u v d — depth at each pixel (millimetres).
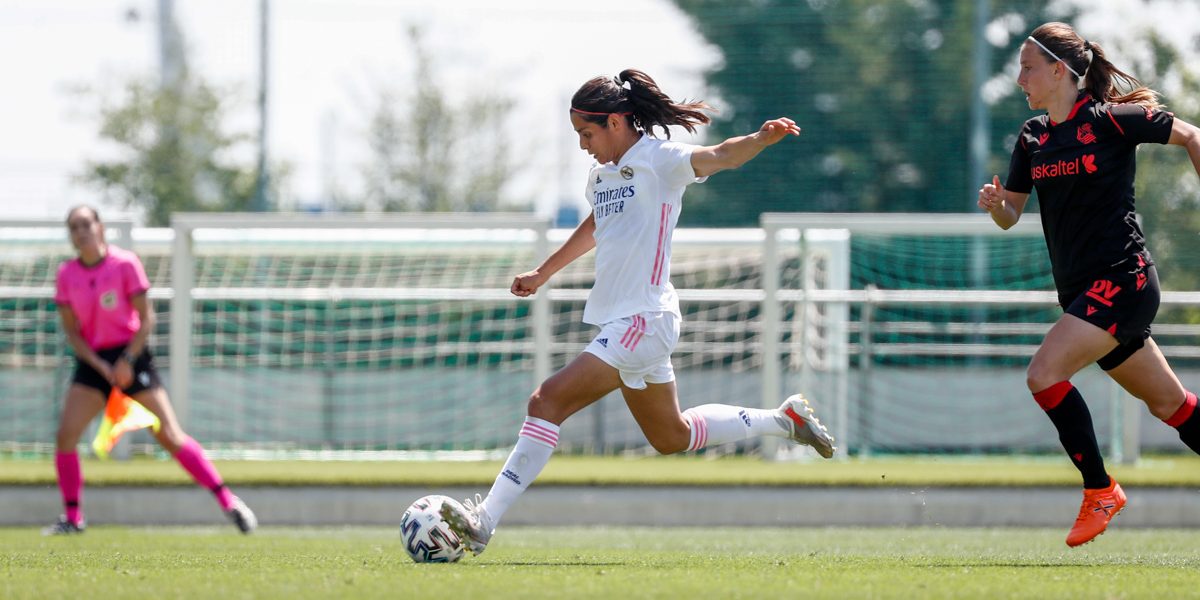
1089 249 19984
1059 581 16016
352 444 59750
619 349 19266
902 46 107875
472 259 63719
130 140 99125
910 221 51062
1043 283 65875
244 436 59688
